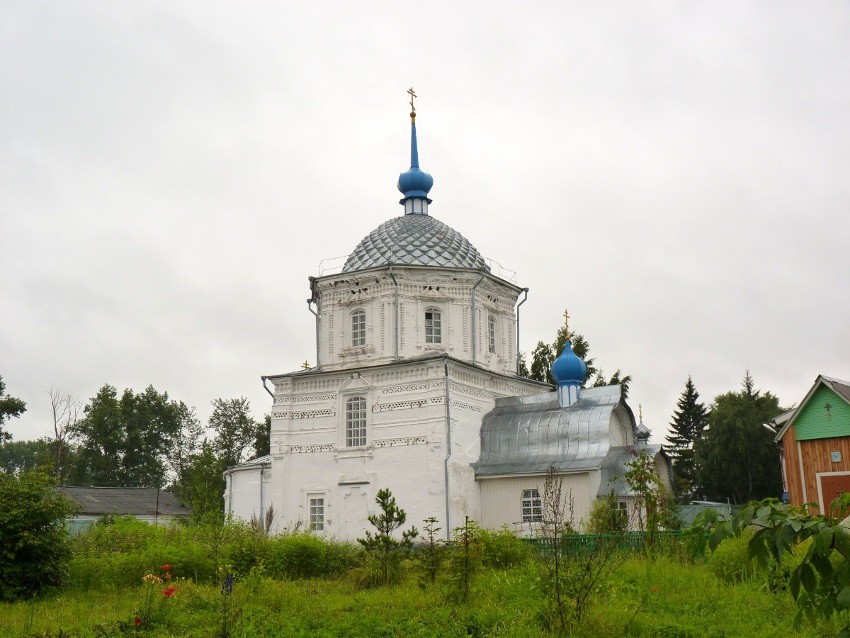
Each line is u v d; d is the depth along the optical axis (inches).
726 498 2851.9
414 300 1692.9
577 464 1492.4
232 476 1887.3
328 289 1760.6
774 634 530.3
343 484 1616.6
